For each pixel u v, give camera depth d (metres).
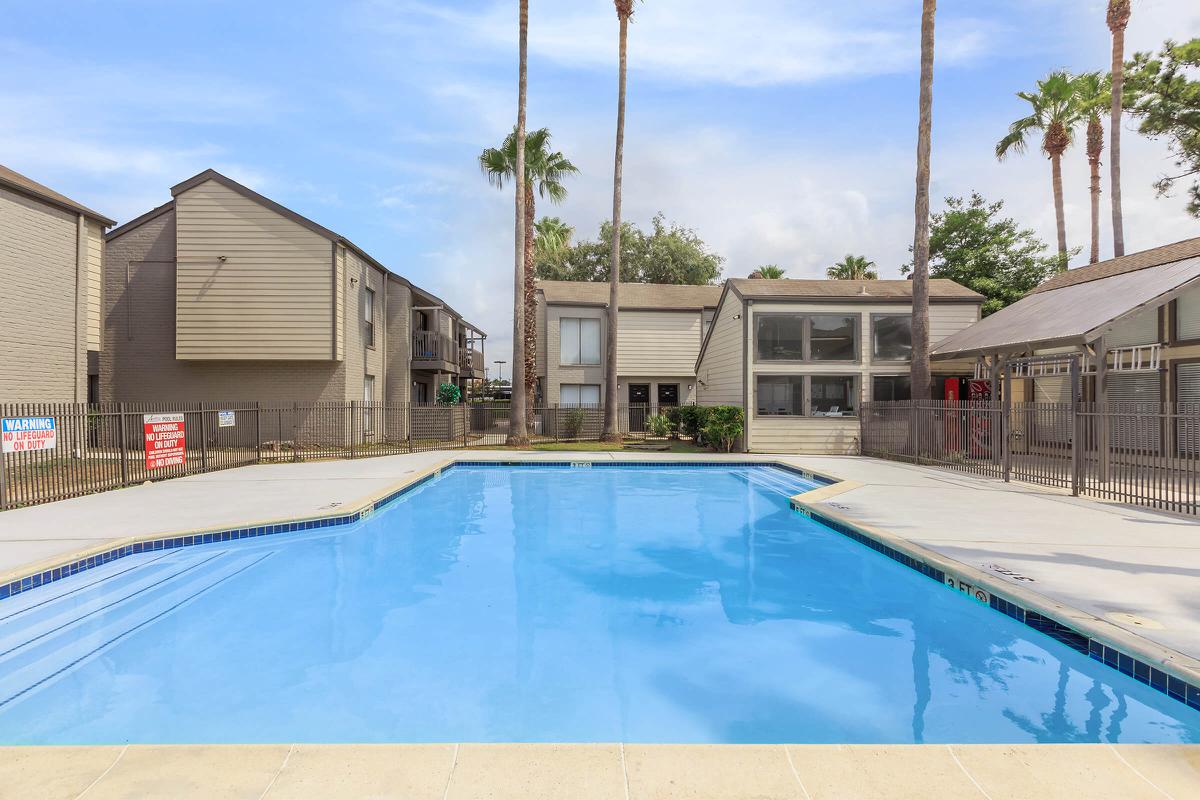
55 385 14.39
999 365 15.85
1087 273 17.36
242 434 19.14
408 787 2.49
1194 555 6.34
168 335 19.38
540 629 5.29
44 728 3.62
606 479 14.35
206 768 2.61
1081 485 10.89
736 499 11.77
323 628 5.29
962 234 28.38
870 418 18.11
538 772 2.61
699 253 43.50
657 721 3.73
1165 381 13.72
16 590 5.66
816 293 19.28
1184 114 18.39
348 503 9.63
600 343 28.23
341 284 19.38
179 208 18.52
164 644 4.92
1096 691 4.06
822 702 3.95
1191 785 2.54
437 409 23.02
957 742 3.43
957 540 7.07
